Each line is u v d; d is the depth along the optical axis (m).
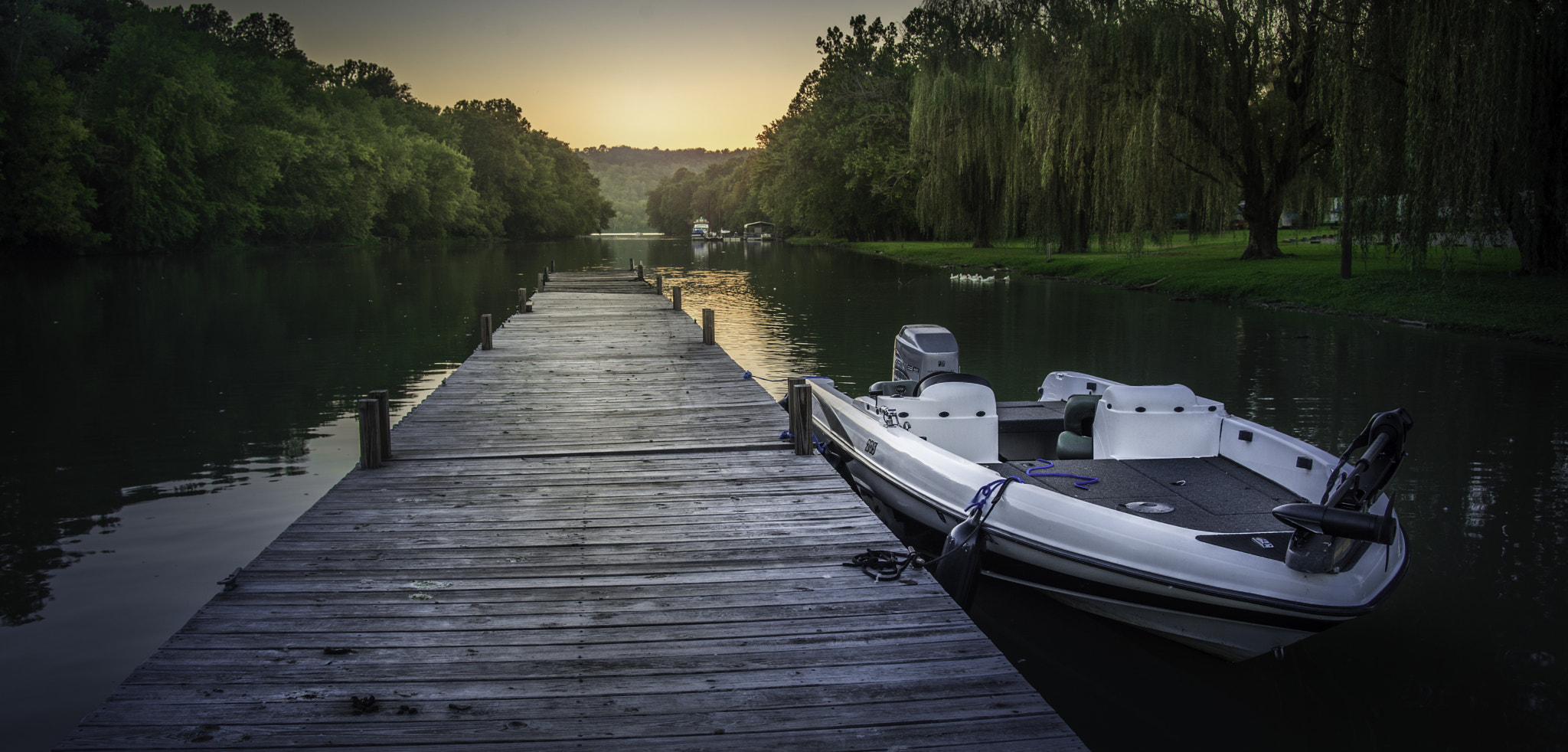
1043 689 4.93
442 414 9.38
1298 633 4.62
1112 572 5.05
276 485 8.07
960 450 7.16
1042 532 5.38
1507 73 16.91
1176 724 4.54
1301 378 13.11
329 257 51.00
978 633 4.16
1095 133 27.84
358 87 80.81
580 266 44.47
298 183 60.69
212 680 3.67
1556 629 5.23
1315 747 4.27
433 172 84.94
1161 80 25.48
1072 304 24.02
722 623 4.26
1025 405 8.36
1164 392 6.63
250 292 27.59
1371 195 19.56
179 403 11.56
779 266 43.78
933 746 3.24
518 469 7.18
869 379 13.20
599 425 8.81
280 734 3.29
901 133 55.00
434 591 4.63
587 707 3.50
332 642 4.02
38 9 41.12
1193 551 4.83
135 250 48.44
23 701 4.48
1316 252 32.22
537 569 4.95
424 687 3.64
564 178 131.50
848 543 5.39
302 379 13.20
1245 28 25.77
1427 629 5.27
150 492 7.85
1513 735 4.27
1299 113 27.03
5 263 39.94
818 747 3.23
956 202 41.75
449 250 68.44
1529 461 8.61
